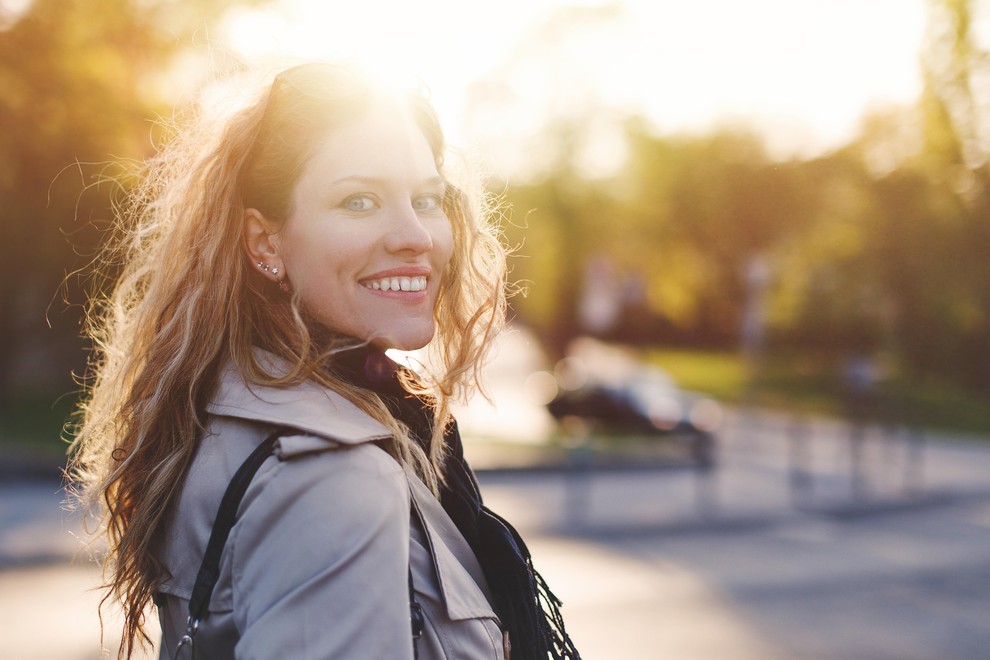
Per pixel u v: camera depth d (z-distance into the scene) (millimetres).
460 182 1715
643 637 6219
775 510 11727
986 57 13109
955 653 5969
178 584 1160
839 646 6094
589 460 12023
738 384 33750
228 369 1233
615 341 51312
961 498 13164
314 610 953
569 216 34688
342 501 999
